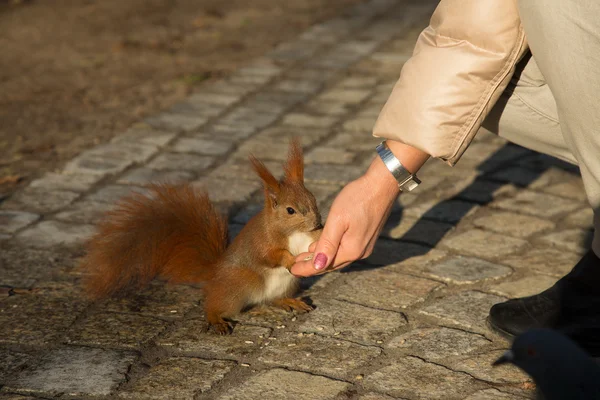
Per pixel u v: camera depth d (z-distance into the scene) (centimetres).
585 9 236
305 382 251
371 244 249
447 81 245
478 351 258
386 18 521
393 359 256
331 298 272
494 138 338
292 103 375
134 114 363
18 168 324
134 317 267
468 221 298
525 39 244
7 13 548
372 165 249
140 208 269
